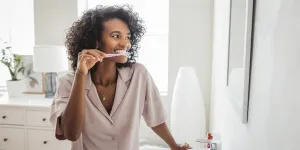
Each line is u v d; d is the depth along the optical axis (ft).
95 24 3.38
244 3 3.21
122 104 3.63
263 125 2.54
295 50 1.81
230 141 4.56
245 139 3.34
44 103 8.41
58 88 3.58
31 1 9.54
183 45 8.46
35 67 8.43
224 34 5.56
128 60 3.82
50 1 8.98
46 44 9.23
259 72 2.69
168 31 8.59
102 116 3.55
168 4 8.89
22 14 9.64
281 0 2.10
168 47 8.53
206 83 8.55
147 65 9.38
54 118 3.42
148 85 3.89
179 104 7.16
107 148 3.68
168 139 4.11
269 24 2.40
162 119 4.00
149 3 9.05
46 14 9.07
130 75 3.75
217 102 6.57
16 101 8.63
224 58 5.47
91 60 3.05
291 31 1.89
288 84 1.93
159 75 9.37
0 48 9.82
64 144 8.33
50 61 8.27
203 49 8.41
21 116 8.38
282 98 2.04
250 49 3.01
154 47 9.25
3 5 9.68
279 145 2.10
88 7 9.41
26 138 8.49
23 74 9.64
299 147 1.73
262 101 2.58
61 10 8.97
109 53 3.41
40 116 8.27
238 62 3.55
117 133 3.64
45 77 8.92
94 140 3.66
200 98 7.28
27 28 9.70
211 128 7.84
